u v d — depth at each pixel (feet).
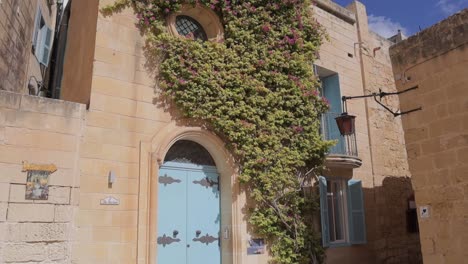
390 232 36.35
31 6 32.48
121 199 21.77
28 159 19.30
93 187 20.98
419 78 21.12
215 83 26.04
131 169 22.49
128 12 24.50
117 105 22.76
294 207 28.07
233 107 26.50
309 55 31.55
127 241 21.50
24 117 19.58
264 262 26.21
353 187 33.76
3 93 19.21
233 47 27.86
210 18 28.19
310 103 30.60
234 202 25.88
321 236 29.81
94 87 22.20
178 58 25.21
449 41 19.85
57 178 19.92
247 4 29.22
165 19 26.00
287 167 28.19
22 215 18.66
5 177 18.56
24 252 18.42
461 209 18.42
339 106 35.04
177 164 25.63
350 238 32.68
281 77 29.14
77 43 27.30
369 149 36.91
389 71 42.16
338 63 36.50
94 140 21.53
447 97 19.69
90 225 20.49
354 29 39.58
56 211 19.60
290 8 31.35
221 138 26.35
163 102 24.50
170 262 24.09
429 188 19.89
